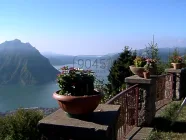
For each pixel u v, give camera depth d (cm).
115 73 1020
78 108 243
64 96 243
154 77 592
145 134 500
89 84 257
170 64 938
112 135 250
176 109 682
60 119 250
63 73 256
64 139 236
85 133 231
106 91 1002
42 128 241
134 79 558
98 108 288
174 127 541
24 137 864
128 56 1052
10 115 905
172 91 862
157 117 607
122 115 457
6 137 854
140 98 563
